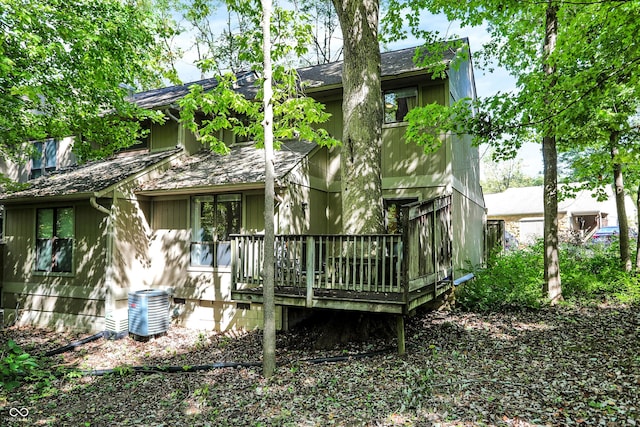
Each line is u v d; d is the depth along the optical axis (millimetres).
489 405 4312
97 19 7805
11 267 10977
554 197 9148
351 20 7660
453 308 9133
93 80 8141
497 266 11188
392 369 5613
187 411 4703
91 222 9609
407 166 9844
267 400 4840
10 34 6793
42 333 9609
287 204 8672
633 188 18000
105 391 5570
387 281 6840
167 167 10570
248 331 8859
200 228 9609
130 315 8922
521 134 8742
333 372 5652
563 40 6555
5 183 11078
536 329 7176
